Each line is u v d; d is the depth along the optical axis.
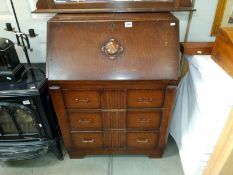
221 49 1.08
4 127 1.36
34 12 1.24
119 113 1.24
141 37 1.08
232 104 0.92
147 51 1.08
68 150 1.49
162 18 1.10
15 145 1.39
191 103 1.25
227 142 0.88
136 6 1.25
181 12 1.38
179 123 1.46
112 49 1.07
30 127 1.38
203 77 1.08
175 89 1.11
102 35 1.09
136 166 1.51
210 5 1.33
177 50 1.08
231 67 1.00
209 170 1.05
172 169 1.48
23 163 1.54
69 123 1.30
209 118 1.02
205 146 1.08
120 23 1.09
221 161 0.92
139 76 1.07
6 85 1.22
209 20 1.39
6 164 1.54
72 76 1.08
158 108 1.22
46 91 1.26
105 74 1.07
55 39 1.10
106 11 1.22
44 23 1.43
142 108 1.22
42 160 1.56
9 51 1.21
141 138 1.39
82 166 1.51
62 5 1.25
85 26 1.09
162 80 1.07
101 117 1.27
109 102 1.19
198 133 1.13
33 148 1.38
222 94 0.94
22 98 1.18
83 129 1.33
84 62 1.08
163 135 1.35
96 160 1.55
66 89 1.14
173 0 1.22
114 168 1.50
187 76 1.34
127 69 1.07
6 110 1.24
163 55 1.08
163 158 1.55
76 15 1.20
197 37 1.46
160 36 1.08
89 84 1.10
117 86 1.11
